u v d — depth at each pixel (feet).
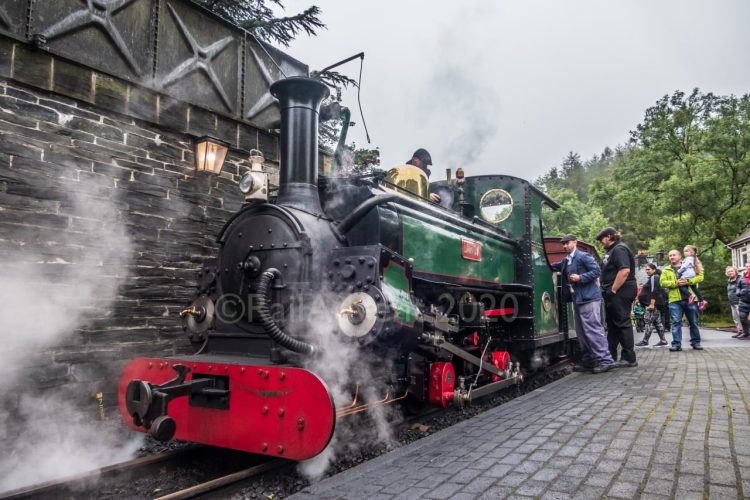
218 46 20.88
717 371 20.27
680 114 98.89
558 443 11.31
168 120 18.19
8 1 14.46
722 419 12.44
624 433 11.69
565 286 25.39
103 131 16.44
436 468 10.29
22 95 14.61
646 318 36.22
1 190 14.12
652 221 117.19
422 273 15.11
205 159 18.65
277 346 12.01
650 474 9.00
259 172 13.88
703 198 90.38
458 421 15.75
